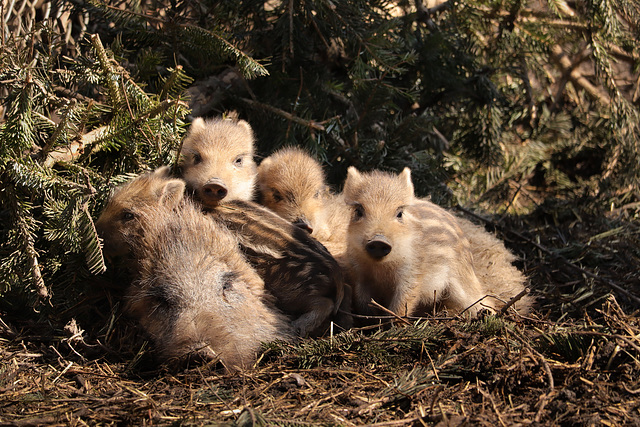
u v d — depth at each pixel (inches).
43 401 167.8
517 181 439.8
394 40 328.2
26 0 279.7
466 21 391.9
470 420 150.3
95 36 228.8
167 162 251.4
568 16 397.4
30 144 217.6
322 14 311.3
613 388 164.1
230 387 178.7
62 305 230.4
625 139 387.2
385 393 168.4
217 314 191.8
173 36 276.5
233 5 308.5
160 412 161.0
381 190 232.8
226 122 283.1
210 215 239.6
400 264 229.1
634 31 393.7
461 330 195.6
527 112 449.4
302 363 188.2
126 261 223.0
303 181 271.7
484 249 272.4
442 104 395.9
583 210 362.9
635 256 307.6
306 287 219.9
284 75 313.4
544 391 163.3
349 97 340.2
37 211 241.6
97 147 239.0
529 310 256.1
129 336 214.1
